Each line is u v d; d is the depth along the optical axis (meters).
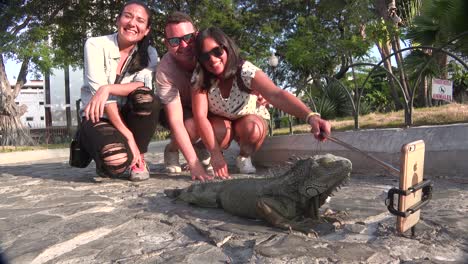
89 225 1.16
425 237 0.97
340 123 3.36
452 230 1.00
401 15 5.80
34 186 1.95
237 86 1.69
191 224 1.14
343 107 5.18
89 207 1.39
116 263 0.88
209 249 0.94
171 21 1.68
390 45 5.64
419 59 4.33
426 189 0.98
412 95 1.96
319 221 1.09
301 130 3.35
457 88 7.15
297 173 1.09
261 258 0.86
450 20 3.80
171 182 1.88
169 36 1.69
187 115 1.91
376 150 1.90
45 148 5.79
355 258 0.84
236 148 2.74
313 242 0.95
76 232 1.09
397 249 0.89
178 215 1.24
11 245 1.00
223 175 1.64
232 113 1.83
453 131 1.71
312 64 6.28
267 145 2.40
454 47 3.53
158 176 2.07
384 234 1.00
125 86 1.78
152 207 1.38
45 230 1.12
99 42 1.84
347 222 1.10
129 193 1.65
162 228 1.13
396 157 1.82
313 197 1.09
